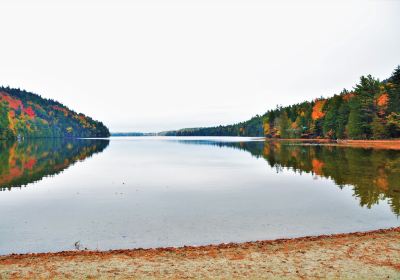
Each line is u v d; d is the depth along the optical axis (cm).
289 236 1430
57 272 976
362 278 907
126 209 1952
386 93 9719
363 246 1169
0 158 5569
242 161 4928
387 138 8944
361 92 9975
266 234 1459
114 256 1121
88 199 2256
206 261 1054
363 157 4903
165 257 1100
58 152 7456
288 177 3197
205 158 5600
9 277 942
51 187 2747
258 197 2277
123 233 1485
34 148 9112
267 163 4553
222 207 1986
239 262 1039
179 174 3544
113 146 10856
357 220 1659
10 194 2448
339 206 1962
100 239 1405
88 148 9438
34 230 1538
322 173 3366
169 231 1512
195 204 2075
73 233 1492
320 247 1171
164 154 6719
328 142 10756
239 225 1603
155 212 1873
